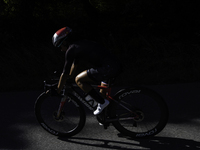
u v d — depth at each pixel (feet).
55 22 30.91
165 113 10.56
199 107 13.94
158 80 19.47
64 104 11.28
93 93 10.45
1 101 16.52
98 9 33.06
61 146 10.55
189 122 12.21
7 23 29.73
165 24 28.04
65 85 10.96
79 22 31.42
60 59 25.81
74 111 12.05
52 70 24.21
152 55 25.59
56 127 11.87
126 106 10.85
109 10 32.24
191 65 22.53
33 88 19.67
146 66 23.47
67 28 10.18
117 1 32.19
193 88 17.03
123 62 25.32
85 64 23.53
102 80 10.27
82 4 32.86
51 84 11.13
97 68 10.11
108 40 28.76
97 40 29.96
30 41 29.12
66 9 32.42
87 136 11.35
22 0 28.91
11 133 11.91
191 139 10.62
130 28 29.30
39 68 24.52
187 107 14.03
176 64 22.93
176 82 19.08
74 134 11.30
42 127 11.68
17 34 29.53
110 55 10.11
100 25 31.01
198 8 26.25
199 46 24.98
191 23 27.12
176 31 27.71
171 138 10.77
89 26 30.83
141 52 26.37
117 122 11.05
